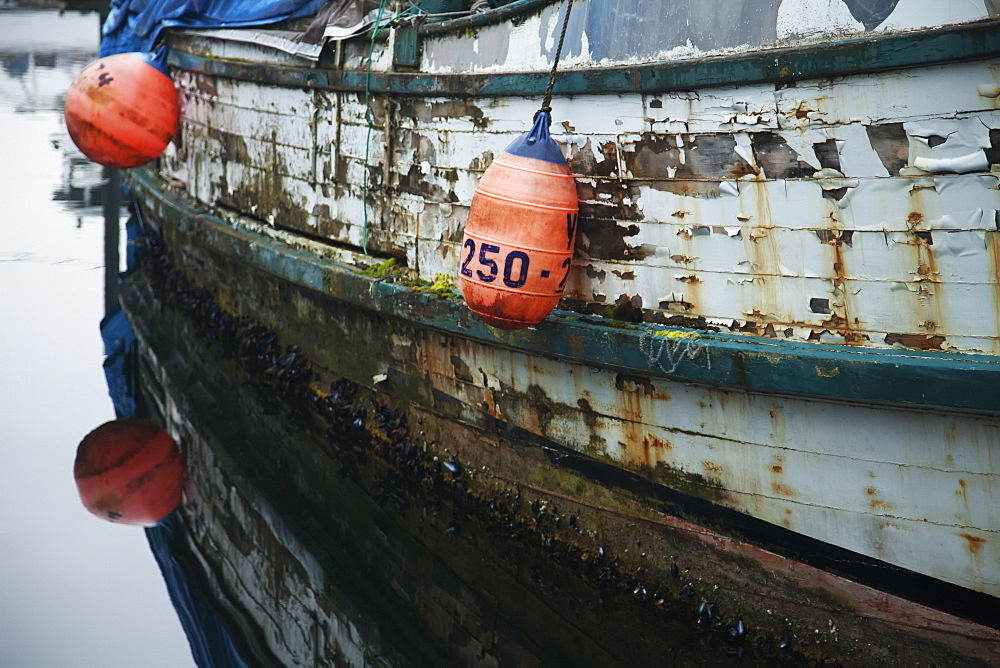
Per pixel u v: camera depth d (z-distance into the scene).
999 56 3.33
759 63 3.76
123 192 13.02
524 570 5.13
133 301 9.64
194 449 6.85
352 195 6.02
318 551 5.62
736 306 4.09
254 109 7.04
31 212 12.08
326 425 6.63
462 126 5.00
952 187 3.52
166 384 7.75
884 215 3.67
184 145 8.59
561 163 4.23
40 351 8.49
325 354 6.70
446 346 5.41
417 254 5.50
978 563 3.72
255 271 7.53
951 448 3.64
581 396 4.68
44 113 17.33
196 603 5.21
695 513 4.42
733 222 4.02
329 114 6.13
